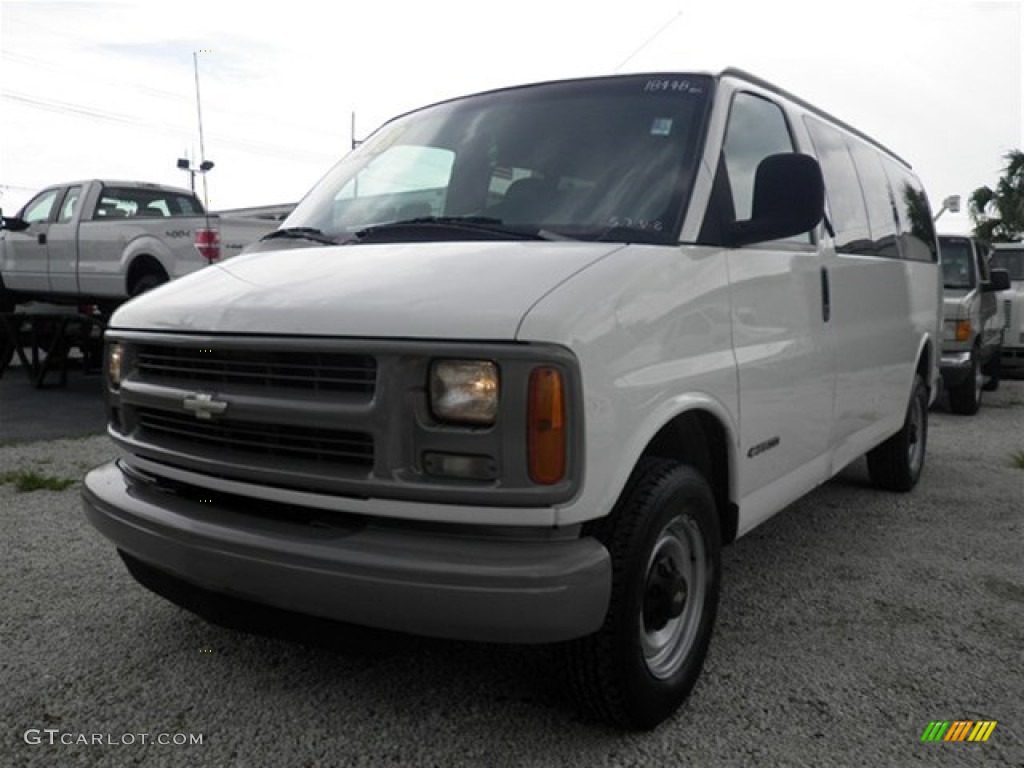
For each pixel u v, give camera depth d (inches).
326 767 104.8
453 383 93.7
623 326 101.3
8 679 125.1
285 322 102.7
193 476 113.0
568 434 93.5
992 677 129.5
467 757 107.0
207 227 456.8
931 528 206.2
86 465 255.0
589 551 96.6
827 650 138.1
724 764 106.3
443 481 94.8
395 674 127.6
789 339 144.4
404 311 97.1
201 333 110.4
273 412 102.7
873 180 207.0
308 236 138.7
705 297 118.2
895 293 207.5
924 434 250.7
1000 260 545.6
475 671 128.8
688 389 113.0
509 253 109.8
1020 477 263.1
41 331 425.4
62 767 104.3
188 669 128.4
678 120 132.6
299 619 104.9
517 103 148.9
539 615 92.1
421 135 154.4
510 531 95.8
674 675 115.9
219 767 104.7
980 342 402.6
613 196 125.5
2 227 462.0
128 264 435.5
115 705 118.4
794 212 122.3
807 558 183.3
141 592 157.2
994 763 107.3
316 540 98.7
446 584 91.7
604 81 145.4
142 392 118.6
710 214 124.0
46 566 169.8
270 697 120.6
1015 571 175.6
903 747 110.6
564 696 113.0
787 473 149.3
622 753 108.4
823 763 106.7
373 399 96.5
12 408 363.9
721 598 159.8
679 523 117.1
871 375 190.5
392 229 129.2
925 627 147.3
